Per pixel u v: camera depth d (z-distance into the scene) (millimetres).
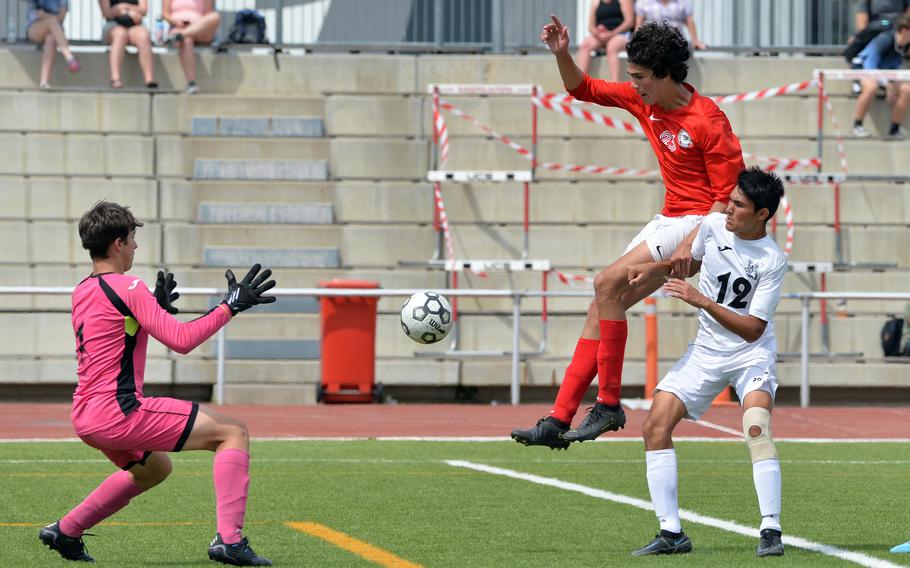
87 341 19422
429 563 20562
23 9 64500
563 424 23047
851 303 57656
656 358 51406
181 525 24422
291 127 61688
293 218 58312
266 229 57219
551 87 64062
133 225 20172
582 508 26906
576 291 53781
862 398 54812
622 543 22688
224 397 51031
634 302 23359
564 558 21078
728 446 38688
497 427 43594
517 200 58906
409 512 26219
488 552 21656
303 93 64250
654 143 23984
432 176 56094
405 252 57562
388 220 58688
